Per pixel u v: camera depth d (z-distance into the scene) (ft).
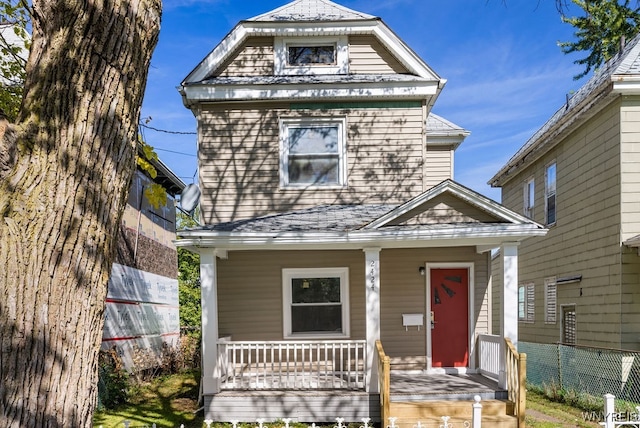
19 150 6.61
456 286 29.81
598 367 27.22
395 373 28.81
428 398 23.31
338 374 27.96
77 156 6.77
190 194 29.30
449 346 29.53
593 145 32.63
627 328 28.50
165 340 47.39
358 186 30.30
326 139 30.63
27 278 6.34
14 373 6.15
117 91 7.28
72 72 6.85
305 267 29.17
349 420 23.27
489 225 23.29
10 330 6.19
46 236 6.49
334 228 24.32
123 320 35.01
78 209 6.76
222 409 23.54
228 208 29.94
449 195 24.17
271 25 30.25
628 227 28.68
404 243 24.98
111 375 27.37
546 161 42.32
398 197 30.19
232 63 30.86
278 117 30.27
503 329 24.04
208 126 30.27
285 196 30.12
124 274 36.06
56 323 6.49
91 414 7.06
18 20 21.45
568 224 36.86
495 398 23.47
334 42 31.42
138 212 40.57
